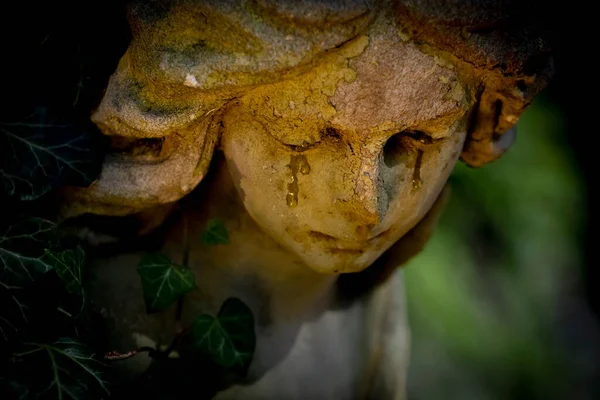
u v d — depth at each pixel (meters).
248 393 0.94
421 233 0.93
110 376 0.84
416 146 0.82
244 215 0.90
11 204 0.85
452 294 1.70
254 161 0.83
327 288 0.94
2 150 0.84
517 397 1.80
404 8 0.77
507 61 0.80
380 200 0.80
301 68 0.77
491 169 1.83
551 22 0.82
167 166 0.84
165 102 0.80
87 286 0.90
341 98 0.78
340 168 0.81
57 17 0.84
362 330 0.98
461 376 1.71
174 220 0.91
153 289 0.89
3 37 0.84
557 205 1.93
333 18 0.76
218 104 0.80
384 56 0.77
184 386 0.91
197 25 0.78
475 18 0.77
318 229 0.84
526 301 1.89
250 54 0.77
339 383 0.97
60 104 0.84
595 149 2.21
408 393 1.66
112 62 0.83
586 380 2.13
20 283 0.83
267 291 0.93
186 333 0.91
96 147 0.84
